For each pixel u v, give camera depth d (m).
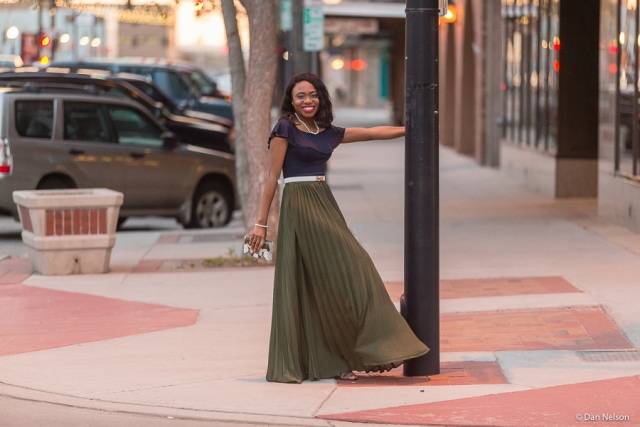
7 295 12.20
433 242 8.30
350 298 8.09
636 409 7.42
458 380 8.34
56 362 9.12
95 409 7.75
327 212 8.20
